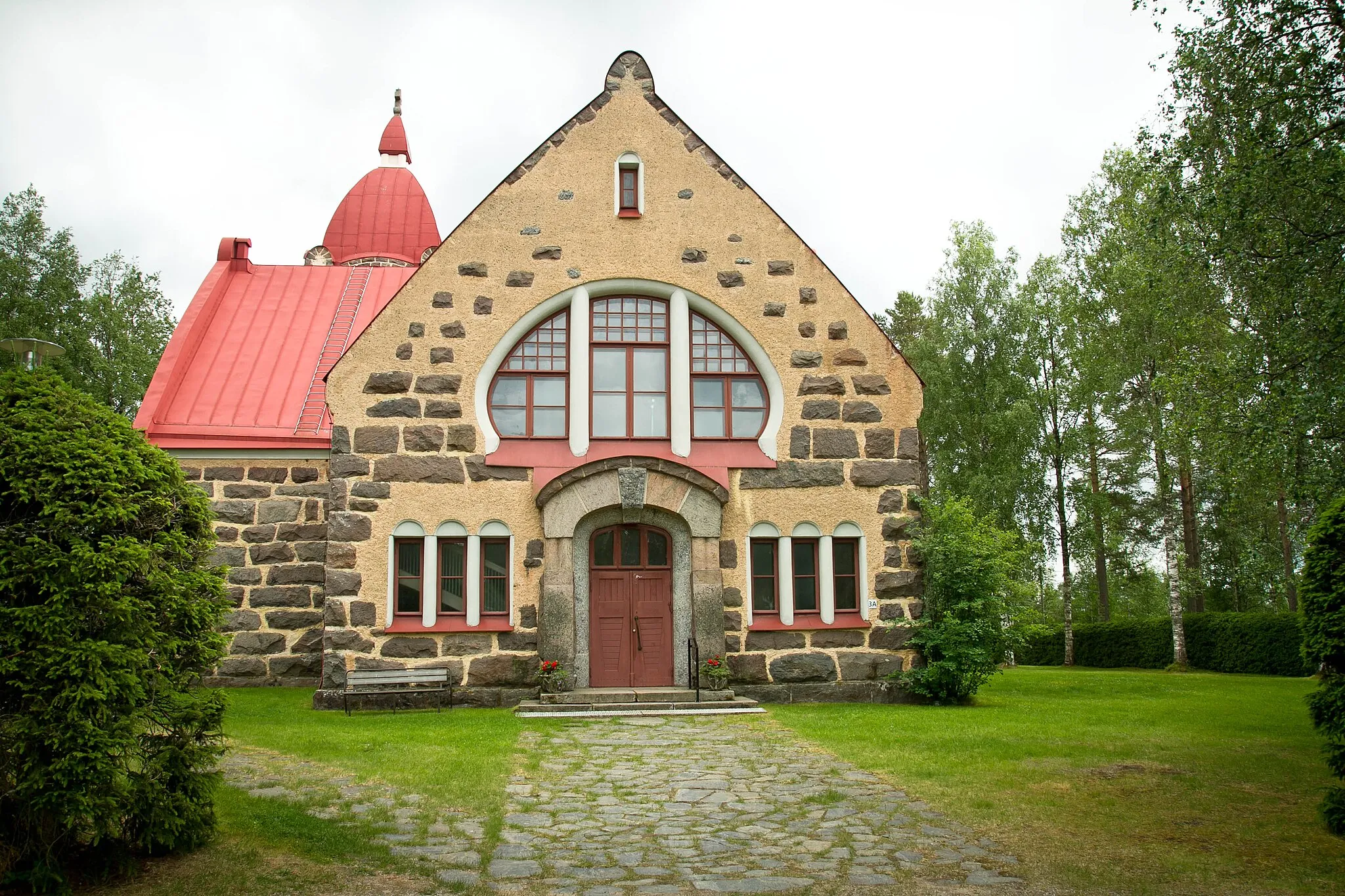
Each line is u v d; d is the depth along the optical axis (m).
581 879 7.84
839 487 18.92
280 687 20.25
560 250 19.03
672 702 16.69
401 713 16.53
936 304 43.12
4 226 40.91
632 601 18.56
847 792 10.66
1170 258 23.66
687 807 10.10
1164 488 33.25
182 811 7.97
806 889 7.64
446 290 18.67
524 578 18.03
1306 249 15.52
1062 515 41.28
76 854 7.78
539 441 18.58
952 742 13.41
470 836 8.95
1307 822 9.50
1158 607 56.16
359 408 18.17
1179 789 10.77
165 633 8.13
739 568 18.52
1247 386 17.48
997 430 39.47
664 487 18.14
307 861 8.04
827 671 18.44
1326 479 15.86
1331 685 9.42
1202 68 16.27
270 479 21.02
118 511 7.68
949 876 7.96
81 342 39.97
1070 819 9.61
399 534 17.94
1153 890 7.60
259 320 24.98
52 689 7.25
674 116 19.70
